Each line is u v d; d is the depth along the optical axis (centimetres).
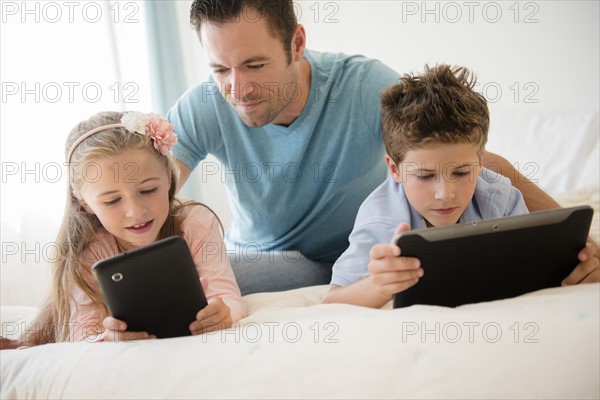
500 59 223
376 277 84
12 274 196
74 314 106
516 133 208
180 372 68
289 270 133
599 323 67
